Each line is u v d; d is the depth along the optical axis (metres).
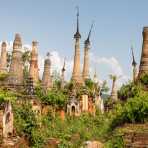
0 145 34.12
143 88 35.75
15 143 35.34
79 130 47.72
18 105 39.84
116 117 33.03
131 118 30.06
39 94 49.56
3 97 36.53
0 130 34.75
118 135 28.42
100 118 56.38
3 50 57.41
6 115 35.31
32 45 57.94
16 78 48.19
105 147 28.86
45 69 57.91
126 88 39.59
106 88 78.00
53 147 40.12
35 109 44.38
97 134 45.78
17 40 49.62
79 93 58.88
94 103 61.59
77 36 64.69
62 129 46.72
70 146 41.19
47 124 45.91
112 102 72.38
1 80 48.19
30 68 56.91
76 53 64.38
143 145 26.58
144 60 39.19
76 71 63.75
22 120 38.22
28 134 37.81
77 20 65.25
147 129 27.70
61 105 52.03
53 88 57.72
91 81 67.19
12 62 49.03
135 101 30.75
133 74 63.25
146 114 29.56
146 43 39.34
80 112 56.25
